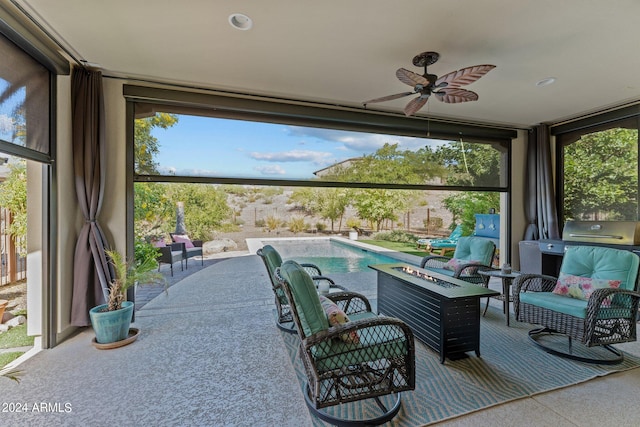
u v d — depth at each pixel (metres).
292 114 4.09
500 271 3.63
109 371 2.37
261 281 5.48
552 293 2.93
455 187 5.10
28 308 2.82
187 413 1.88
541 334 3.07
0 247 3.95
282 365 2.46
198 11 2.28
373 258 8.94
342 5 2.21
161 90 3.56
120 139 3.49
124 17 2.36
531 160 5.30
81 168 3.16
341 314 1.89
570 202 5.07
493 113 4.60
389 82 3.56
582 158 4.88
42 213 2.81
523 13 2.29
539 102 4.14
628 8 2.21
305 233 10.99
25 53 2.49
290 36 2.62
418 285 2.77
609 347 2.67
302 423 1.80
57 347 2.80
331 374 1.72
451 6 2.21
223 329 3.21
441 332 2.49
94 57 2.99
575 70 3.21
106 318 2.74
